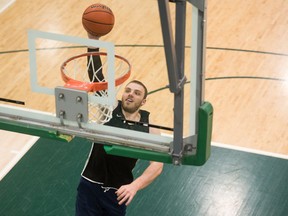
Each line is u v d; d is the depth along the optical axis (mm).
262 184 8812
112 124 5961
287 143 9539
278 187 8773
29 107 6176
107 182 7238
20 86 6500
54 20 7543
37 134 6152
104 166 7195
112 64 6012
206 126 5617
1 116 6195
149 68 6395
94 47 6223
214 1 12422
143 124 5887
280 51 11211
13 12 7730
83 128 6023
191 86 5578
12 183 8844
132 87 6074
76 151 9289
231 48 11273
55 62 6633
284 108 10141
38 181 8859
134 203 8516
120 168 7199
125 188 6922
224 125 9836
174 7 5418
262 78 10680
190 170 8977
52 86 6414
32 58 6164
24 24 7555
